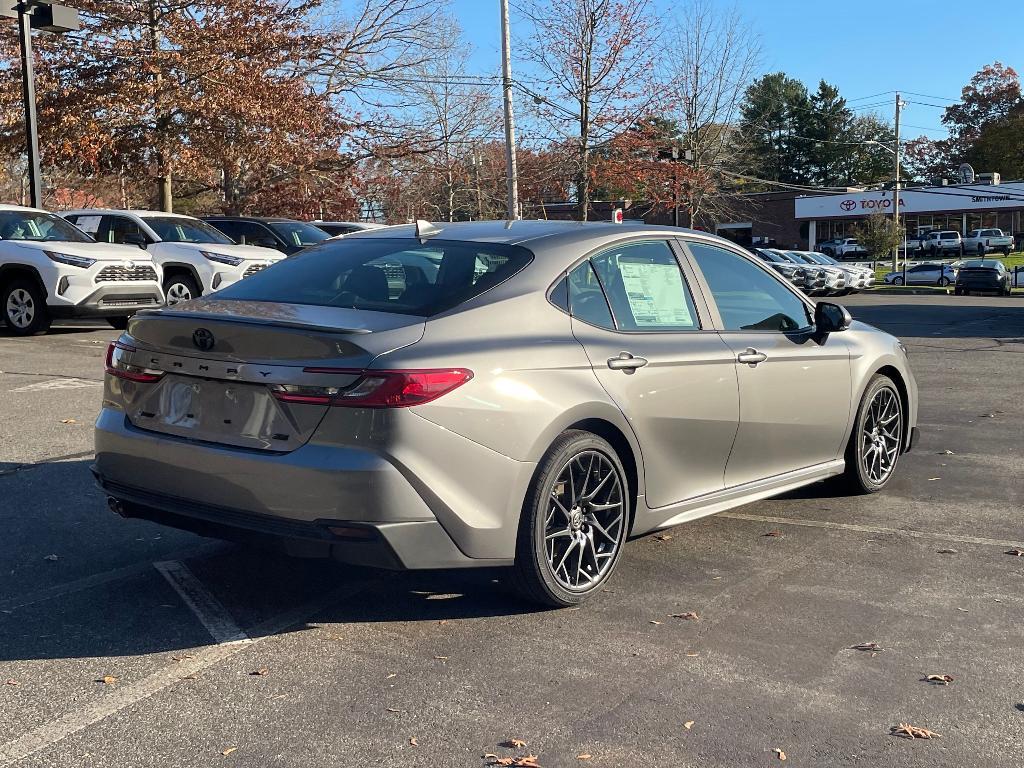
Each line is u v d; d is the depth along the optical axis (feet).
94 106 81.41
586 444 13.91
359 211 106.52
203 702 11.11
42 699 11.12
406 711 10.96
